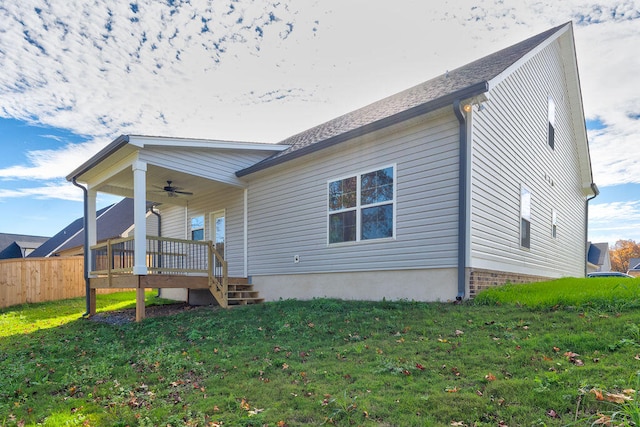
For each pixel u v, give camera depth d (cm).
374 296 816
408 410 319
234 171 1111
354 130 820
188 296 1271
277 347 554
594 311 515
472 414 301
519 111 942
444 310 623
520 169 939
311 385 396
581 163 1518
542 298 598
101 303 1369
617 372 330
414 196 761
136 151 902
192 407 377
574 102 1371
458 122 702
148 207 2031
